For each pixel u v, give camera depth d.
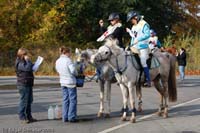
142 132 11.29
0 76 35.03
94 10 42.84
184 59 28.56
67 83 12.64
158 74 13.70
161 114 13.98
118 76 12.73
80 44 44.41
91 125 12.30
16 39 42.84
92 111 14.98
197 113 14.48
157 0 46.00
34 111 15.00
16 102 17.52
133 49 12.82
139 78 12.86
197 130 11.55
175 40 45.69
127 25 40.72
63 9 42.91
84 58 13.22
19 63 12.57
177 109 15.38
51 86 24.89
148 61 13.16
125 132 11.30
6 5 42.91
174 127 11.98
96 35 44.66
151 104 16.73
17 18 42.91
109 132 11.29
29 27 43.44
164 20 47.88
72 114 12.71
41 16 43.50
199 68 39.25
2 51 41.12
